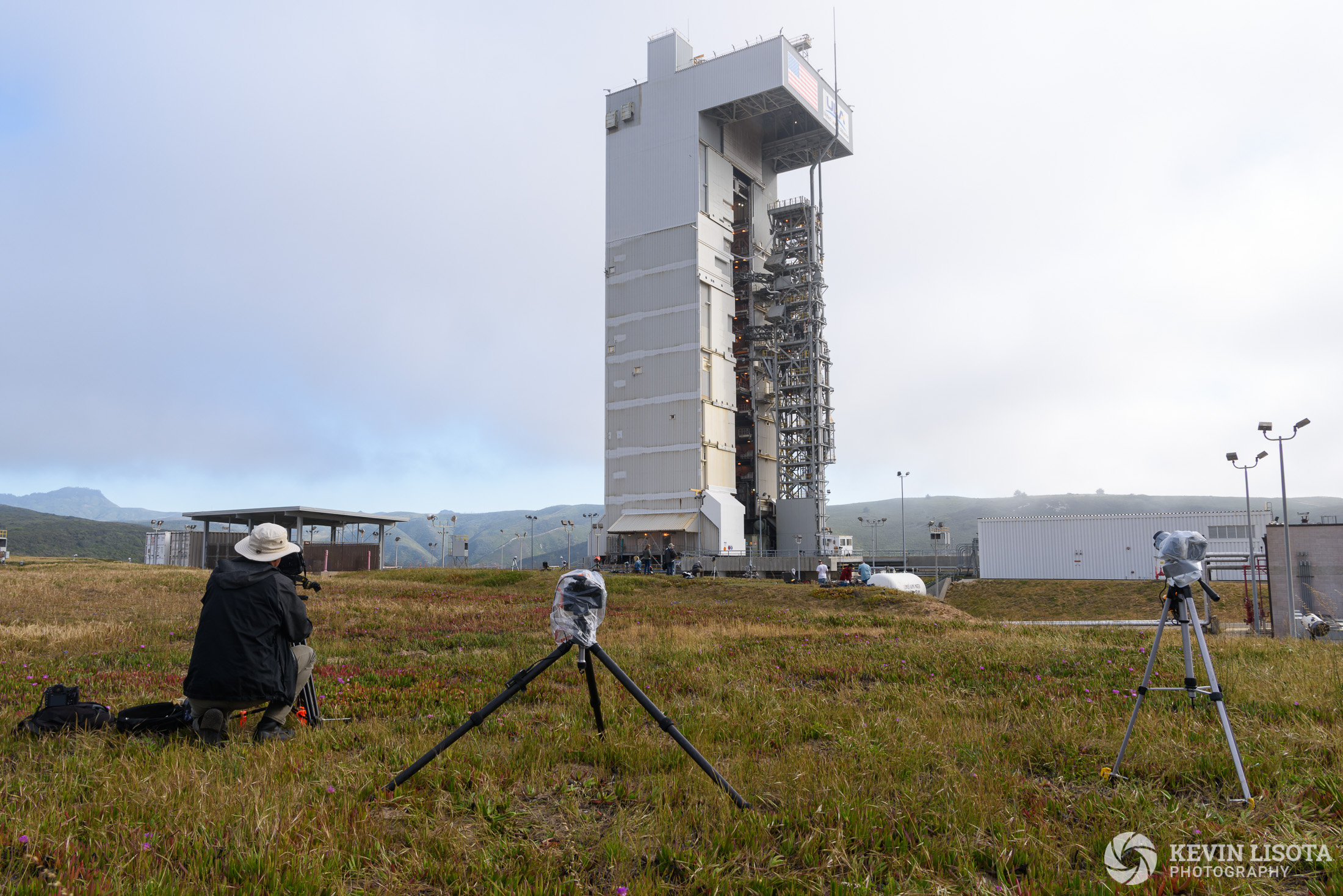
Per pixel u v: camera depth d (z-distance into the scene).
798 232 76.31
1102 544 67.19
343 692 8.27
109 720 6.25
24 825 3.89
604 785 4.91
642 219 74.81
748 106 73.75
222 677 5.61
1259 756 5.14
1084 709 7.03
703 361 71.56
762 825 4.08
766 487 80.38
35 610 18.03
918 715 6.88
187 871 3.51
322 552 55.81
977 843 3.90
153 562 57.97
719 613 22.56
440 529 91.19
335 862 3.56
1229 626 36.22
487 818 4.27
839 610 27.31
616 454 73.94
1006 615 61.03
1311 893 3.38
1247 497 31.62
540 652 12.03
